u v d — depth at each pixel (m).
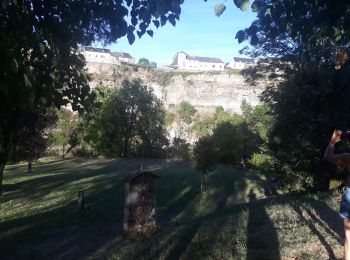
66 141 61.47
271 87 27.98
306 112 19.02
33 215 18.52
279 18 4.91
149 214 14.38
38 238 14.13
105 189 27.91
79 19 4.40
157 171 41.94
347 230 4.83
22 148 18.89
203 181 29.44
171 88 101.44
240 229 8.11
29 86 3.63
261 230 7.88
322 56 19.02
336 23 4.90
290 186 21.64
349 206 4.80
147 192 14.43
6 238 14.20
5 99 3.71
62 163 51.59
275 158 22.23
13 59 3.41
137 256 7.47
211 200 25.02
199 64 159.50
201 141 29.83
